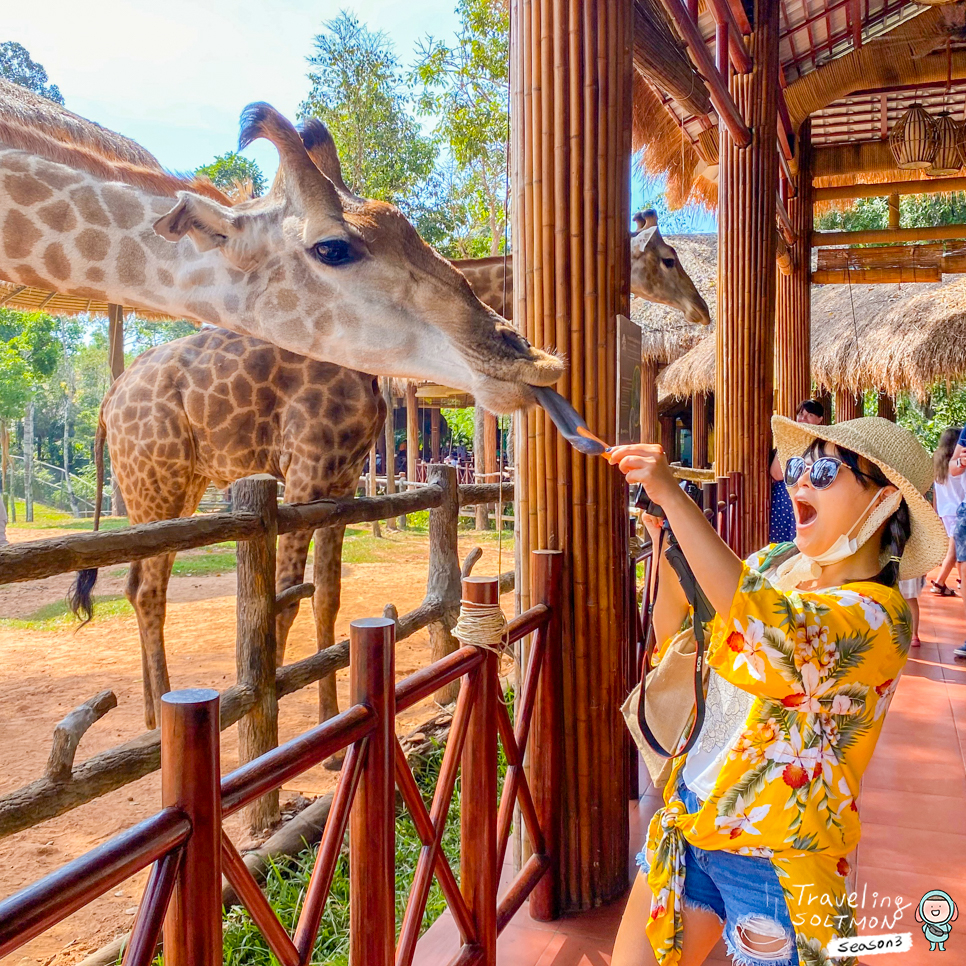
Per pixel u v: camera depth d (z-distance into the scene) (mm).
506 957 2270
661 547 1851
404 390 13992
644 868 1656
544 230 2416
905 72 7312
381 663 1461
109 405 5176
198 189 3131
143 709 5113
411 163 15898
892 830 3129
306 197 2676
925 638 6125
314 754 1290
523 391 2449
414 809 1659
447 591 5062
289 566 4359
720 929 1609
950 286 9938
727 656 1398
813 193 8773
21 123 2793
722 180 5551
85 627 7520
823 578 1583
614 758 2504
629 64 2439
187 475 5043
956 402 12773
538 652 2311
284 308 2779
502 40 12875
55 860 3229
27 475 19938
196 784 1030
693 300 6832
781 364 8625
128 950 965
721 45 4414
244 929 2689
